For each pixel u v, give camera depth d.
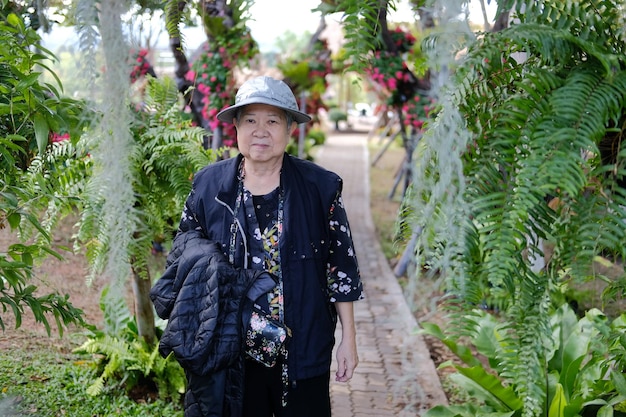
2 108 1.85
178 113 2.83
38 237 2.51
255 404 1.89
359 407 3.17
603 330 2.14
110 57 1.77
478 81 1.54
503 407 2.55
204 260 1.81
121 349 2.91
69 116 1.97
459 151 1.50
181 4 2.19
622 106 1.42
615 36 1.61
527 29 1.47
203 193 1.92
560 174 1.31
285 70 6.64
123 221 2.13
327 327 1.89
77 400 2.78
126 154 2.04
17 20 1.94
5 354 3.09
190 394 1.82
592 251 1.41
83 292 4.21
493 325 2.75
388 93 6.14
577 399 2.25
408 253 5.62
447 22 1.51
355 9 1.70
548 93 1.45
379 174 11.62
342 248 1.92
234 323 1.76
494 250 1.39
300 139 8.45
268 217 1.88
